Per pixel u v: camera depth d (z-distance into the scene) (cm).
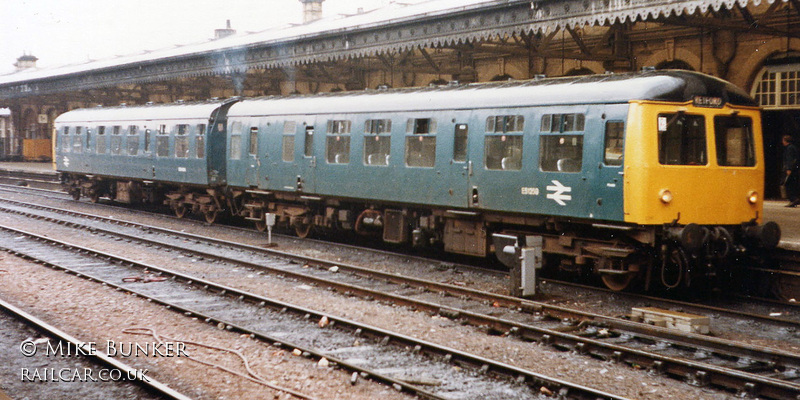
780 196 1919
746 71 1858
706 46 1920
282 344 877
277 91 3219
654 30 2014
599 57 1992
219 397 708
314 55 2130
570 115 1194
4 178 4022
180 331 954
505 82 1382
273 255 1567
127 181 2538
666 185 1098
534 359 830
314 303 1116
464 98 1391
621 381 754
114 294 1175
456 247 1456
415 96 1504
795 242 1176
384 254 1587
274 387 730
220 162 2109
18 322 987
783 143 1794
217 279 1311
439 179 1429
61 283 1264
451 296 1157
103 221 2197
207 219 2195
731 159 1180
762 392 707
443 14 1677
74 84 3397
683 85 1118
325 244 1752
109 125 2570
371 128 1586
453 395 711
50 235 1897
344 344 896
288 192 1859
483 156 1341
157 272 1366
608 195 1130
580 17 1412
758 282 1205
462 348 872
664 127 1100
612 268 1173
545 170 1233
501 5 1545
